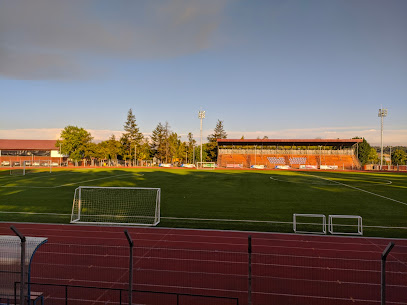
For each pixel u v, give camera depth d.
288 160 78.50
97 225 17.95
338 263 11.95
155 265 11.72
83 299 9.25
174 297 9.38
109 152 86.31
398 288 9.81
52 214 20.61
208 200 25.62
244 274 10.93
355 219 19.25
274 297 9.34
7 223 18.22
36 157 85.75
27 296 8.09
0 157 83.44
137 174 49.12
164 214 20.73
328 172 56.53
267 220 19.02
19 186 33.56
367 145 108.62
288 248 13.80
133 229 17.11
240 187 33.28
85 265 11.70
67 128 80.00
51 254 12.90
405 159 104.81
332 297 9.31
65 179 40.78
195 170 60.72
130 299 6.81
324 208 22.41
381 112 67.19
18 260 8.17
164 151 98.19
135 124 94.25
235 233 16.27
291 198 26.47
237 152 82.00
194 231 16.66
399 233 16.22
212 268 11.45
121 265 11.70
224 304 8.96
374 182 38.09
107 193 28.83
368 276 10.74
